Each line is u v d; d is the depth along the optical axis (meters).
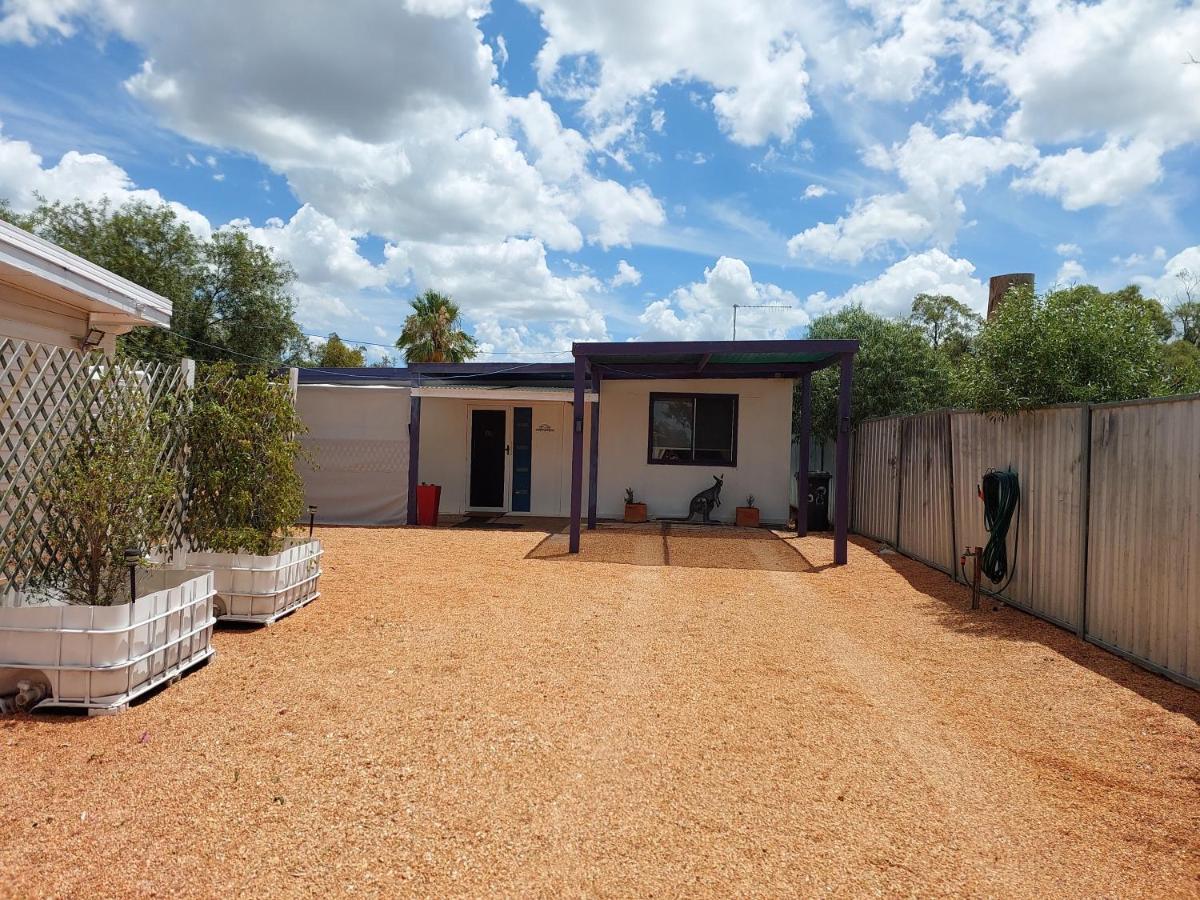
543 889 2.44
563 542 10.45
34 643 3.80
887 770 3.41
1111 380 6.45
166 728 3.64
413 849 2.64
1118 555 5.27
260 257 18.44
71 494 4.22
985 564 6.98
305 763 3.28
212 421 5.57
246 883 2.40
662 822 2.89
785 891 2.47
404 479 12.16
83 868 2.45
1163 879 2.60
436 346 26.75
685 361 11.62
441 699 4.12
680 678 4.63
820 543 10.94
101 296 5.59
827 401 13.81
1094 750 3.67
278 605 5.70
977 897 2.47
